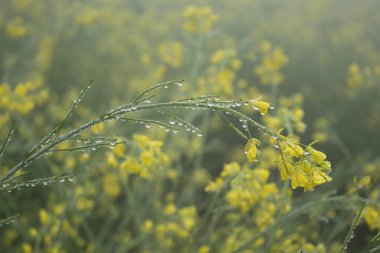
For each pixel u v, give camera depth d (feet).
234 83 22.81
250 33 27.30
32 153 5.98
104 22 24.02
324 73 24.90
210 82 13.94
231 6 30.04
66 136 5.91
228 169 8.78
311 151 5.60
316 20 30.35
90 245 12.36
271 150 10.98
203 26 14.08
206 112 14.53
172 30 26.11
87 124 5.94
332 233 10.91
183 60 20.49
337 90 23.47
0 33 20.80
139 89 18.16
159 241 11.40
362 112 22.50
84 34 23.68
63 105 18.12
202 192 16.53
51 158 13.05
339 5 32.32
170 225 10.43
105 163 10.21
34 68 17.24
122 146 8.42
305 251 9.02
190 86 14.60
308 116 21.81
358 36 27.45
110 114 5.87
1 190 6.04
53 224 10.39
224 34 25.38
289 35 27.48
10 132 6.09
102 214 13.80
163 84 5.90
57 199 12.37
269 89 23.07
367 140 20.93
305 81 24.57
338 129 21.11
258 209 9.70
